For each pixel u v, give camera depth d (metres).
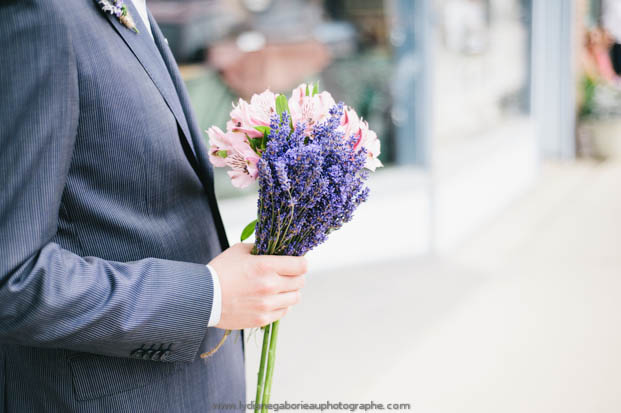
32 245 0.74
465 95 5.09
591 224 5.15
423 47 4.54
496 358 3.02
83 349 0.80
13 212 0.73
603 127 7.57
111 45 0.86
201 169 1.04
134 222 0.90
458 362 2.99
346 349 3.16
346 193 0.91
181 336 0.84
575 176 6.84
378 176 4.48
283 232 0.91
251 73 3.94
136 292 0.81
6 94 0.75
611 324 3.35
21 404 0.93
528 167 6.45
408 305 3.70
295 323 3.48
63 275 0.76
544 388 2.74
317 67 4.20
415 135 4.60
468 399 2.66
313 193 0.88
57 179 0.77
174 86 1.04
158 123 0.90
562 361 2.97
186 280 0.85
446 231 4.75
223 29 3.81
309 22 4.13
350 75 4.36
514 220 5.38
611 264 4.25
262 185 0.90
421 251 4.58
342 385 2.79
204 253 1.00
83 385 0.89
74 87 0.79
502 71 5.75
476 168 5.22
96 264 0.81
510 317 3.49
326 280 4.12
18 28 0.76
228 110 3.90
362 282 4.08
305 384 2.80
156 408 0.94
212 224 1.04
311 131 0.94
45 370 0.90
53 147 0.76
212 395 1.03
